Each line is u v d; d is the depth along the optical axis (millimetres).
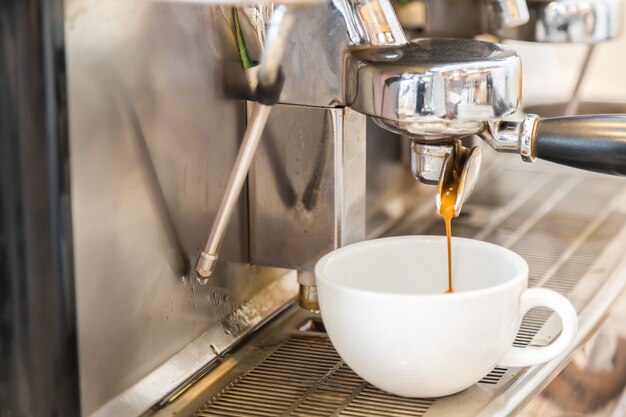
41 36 539
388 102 638
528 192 1106
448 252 692
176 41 664
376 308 614
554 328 755
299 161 740
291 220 757
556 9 988
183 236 695
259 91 615
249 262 779
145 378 666
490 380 679
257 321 779
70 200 568
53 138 552
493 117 637
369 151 956
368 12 654
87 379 616
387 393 667
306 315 795
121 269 635
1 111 547
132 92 627
